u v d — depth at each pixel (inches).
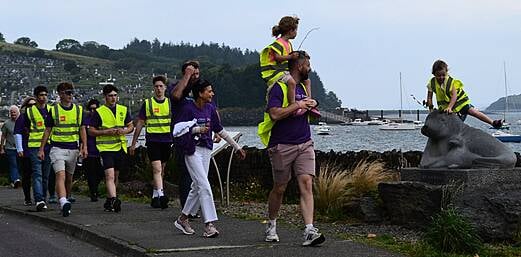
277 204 336.5
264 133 327.9
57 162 466.9
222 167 569.0
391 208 398.9
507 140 1392.7
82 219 438.9
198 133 357.4
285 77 321.7
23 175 542.6
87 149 525.3
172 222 415.5
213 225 382.6
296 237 352.5
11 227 447.8
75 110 475.5
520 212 350.9
